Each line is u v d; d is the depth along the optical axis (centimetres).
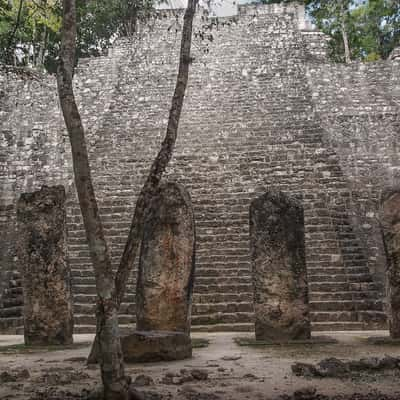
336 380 656
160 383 646
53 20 2008
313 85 2067
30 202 1051
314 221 1457
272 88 2156
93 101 2166
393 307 978
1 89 2164
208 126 1969
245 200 1573
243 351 893
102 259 557
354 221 1475
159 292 972
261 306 1012
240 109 2052
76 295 1298
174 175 1722
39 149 1961
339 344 945
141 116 2078
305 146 1797
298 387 617
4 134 2012
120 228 1520
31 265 1030
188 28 722
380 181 1634
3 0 1495
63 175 1858
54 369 756
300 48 2366
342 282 1270
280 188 1622
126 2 1183
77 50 2991
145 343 801
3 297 1334
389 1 3095
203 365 770
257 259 1029
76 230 1534
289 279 1012
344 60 3169
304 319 1002
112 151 1905
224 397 570
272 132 1897
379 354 830
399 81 2011
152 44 2436
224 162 1764
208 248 1416
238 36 2455
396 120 1844
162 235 991
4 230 1605
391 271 985
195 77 2248
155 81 2259
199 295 1256
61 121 2055
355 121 1875
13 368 777
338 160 1709
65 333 1015
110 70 2283
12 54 1377
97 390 561
